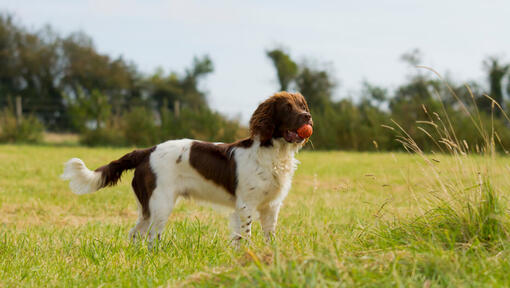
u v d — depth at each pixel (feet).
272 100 15.49
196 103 155.43
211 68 160.04
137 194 16.56
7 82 141.08
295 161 16.15
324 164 48.19
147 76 153.79
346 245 12.27
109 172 16.67
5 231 17.08
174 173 16.10
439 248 10.53
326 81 111.75
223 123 79.51
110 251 14.15
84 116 80.59
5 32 142.10
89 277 11.79
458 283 8.82
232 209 16.58
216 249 13.98
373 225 13.85
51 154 55.57
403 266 9.55
